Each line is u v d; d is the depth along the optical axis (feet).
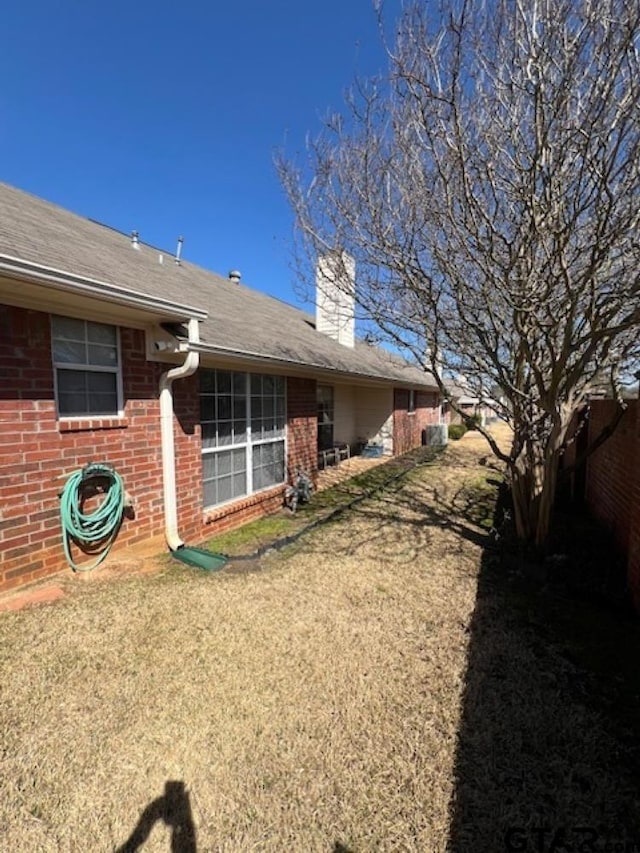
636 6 10.00
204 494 20.22
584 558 17.12
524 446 17.80
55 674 9.39
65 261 13.56
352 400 48.47
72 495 13.79
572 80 11.43
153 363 16.75
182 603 12.81
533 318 13.61
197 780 7.00
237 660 10.15
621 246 12.43
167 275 24.81
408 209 16.25
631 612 13.12
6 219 14.89
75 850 5.87
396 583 14.87
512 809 6.58
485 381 23.24
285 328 32.48
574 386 16.28
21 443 12.52
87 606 12.19
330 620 12.17
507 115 13.51
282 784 6.97
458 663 10.27
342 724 8.22
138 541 16.44
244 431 22.86
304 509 25.66
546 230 13.10
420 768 7.29
